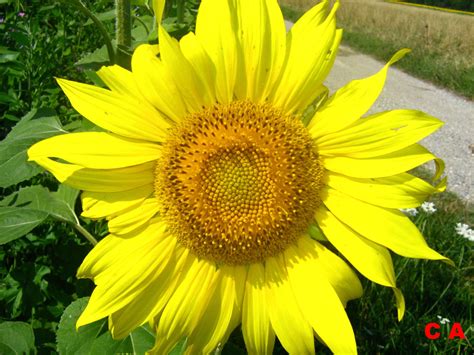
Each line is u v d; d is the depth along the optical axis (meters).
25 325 0.40
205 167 0.30
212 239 0.30
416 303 0.68
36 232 0.51
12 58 0.58
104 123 0.29
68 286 0.49
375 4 3.11
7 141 0.36
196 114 0.30
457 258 0.81
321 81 0.29
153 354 0.30
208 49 0.29
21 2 0.67
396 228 0.29
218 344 0.30
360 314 0.63
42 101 0.58
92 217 0.29
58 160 0.34
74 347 0.33
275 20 0.29
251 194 0.30
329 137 0.30
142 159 0.29
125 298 0.29
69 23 0.72
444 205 1.09
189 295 0.30
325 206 0.31
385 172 0.29
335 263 0.30
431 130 0.28
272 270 0.31
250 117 0.30
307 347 0.30
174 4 0.55
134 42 0.43
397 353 0.61
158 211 0.30
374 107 1.75
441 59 2.15
